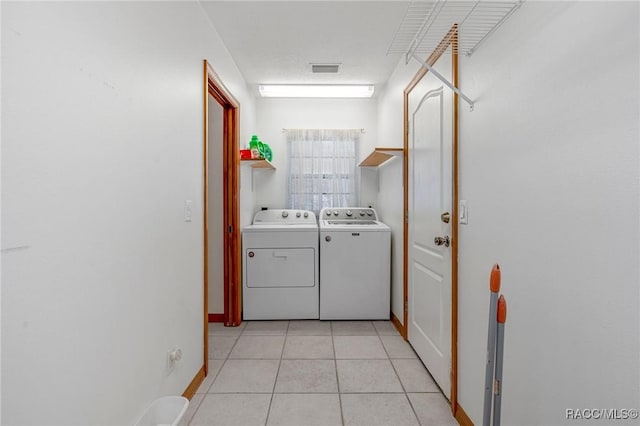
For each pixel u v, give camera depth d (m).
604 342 0.84
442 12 1.72
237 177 3.03
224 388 2.00
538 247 1.08
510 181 1.23
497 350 1.04
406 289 2.66
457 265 1.70
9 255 0.76
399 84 2.87
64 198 0.91
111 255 1.12
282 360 2.36
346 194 3.88
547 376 1.04
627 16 0.77
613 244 0.81
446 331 1.86
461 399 1.67
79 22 0.96
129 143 1.23
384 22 2.25
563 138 0.97
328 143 3.88
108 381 1.11
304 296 3.18
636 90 0.75
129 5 1.23
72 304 0.94
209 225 3.10
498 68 1.31
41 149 0.84
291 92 3.62
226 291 3.05
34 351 0.82
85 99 0.99
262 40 2.50
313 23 2.26
